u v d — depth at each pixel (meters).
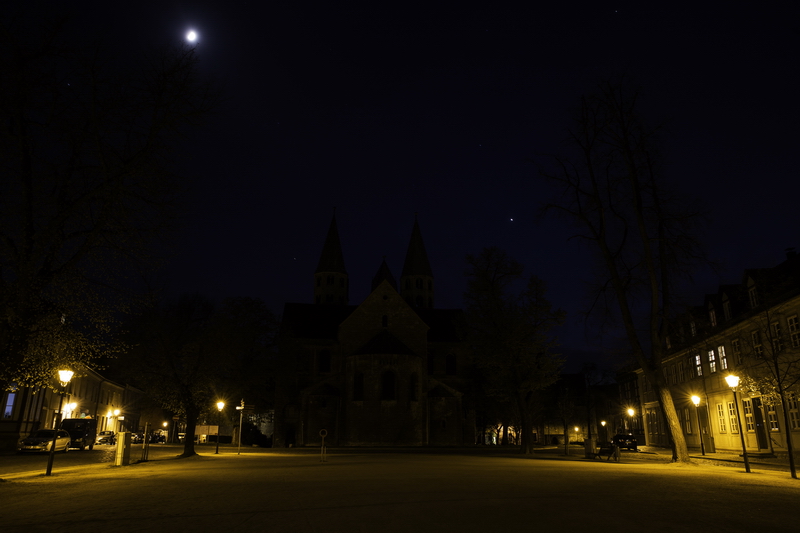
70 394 51.88
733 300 34.94
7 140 15.05
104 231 16.67
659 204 27.86
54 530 8.01
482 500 10.79
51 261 16.58
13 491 12.84
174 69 16.95
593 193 29.12
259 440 63.41
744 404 34.12
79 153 16.28
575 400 86.62
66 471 19.80
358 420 54.84
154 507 10.10
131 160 16.33
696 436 42.50
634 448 45.84
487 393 41.78
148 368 32.66
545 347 39.72
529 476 16.58
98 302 17.58
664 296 27.70
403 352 56.44
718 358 37.56
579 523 8.41
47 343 17.95
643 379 57.69
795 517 9.27
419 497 11.27
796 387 26.98
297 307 71.81
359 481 14.87
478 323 40.97
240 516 9.02
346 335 60.44
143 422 78.69
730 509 10.04
